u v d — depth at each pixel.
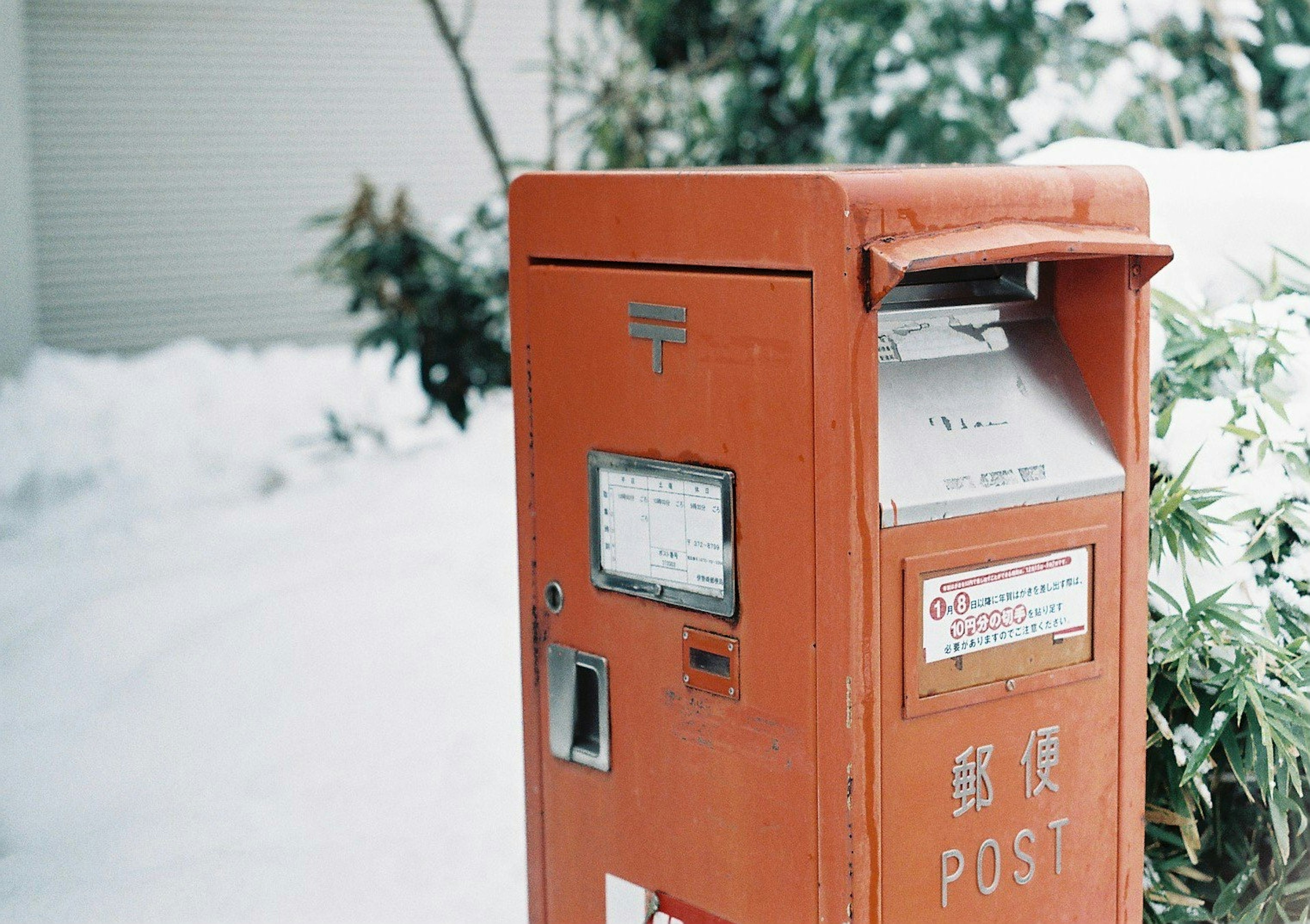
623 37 8.46
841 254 1.79
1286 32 6.00
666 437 2.06
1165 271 2.80
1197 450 2.54
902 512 1.87
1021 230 1.92
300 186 10.91
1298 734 2.46
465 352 8.06
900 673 1.92
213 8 10.42
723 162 7.77
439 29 8.65
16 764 4.25
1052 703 2.08
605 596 2.19
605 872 2.28
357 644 5.16
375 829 3.73
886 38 6.61
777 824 2.00
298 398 9.61
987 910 2.06
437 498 7.43
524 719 2.37
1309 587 2.55
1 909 3.36
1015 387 2.07
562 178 2.16
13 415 8.76
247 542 6.79
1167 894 2.58
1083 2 5.54
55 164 9.99
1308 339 2.70
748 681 2.01
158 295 10.48
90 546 6.85
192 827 3.78
